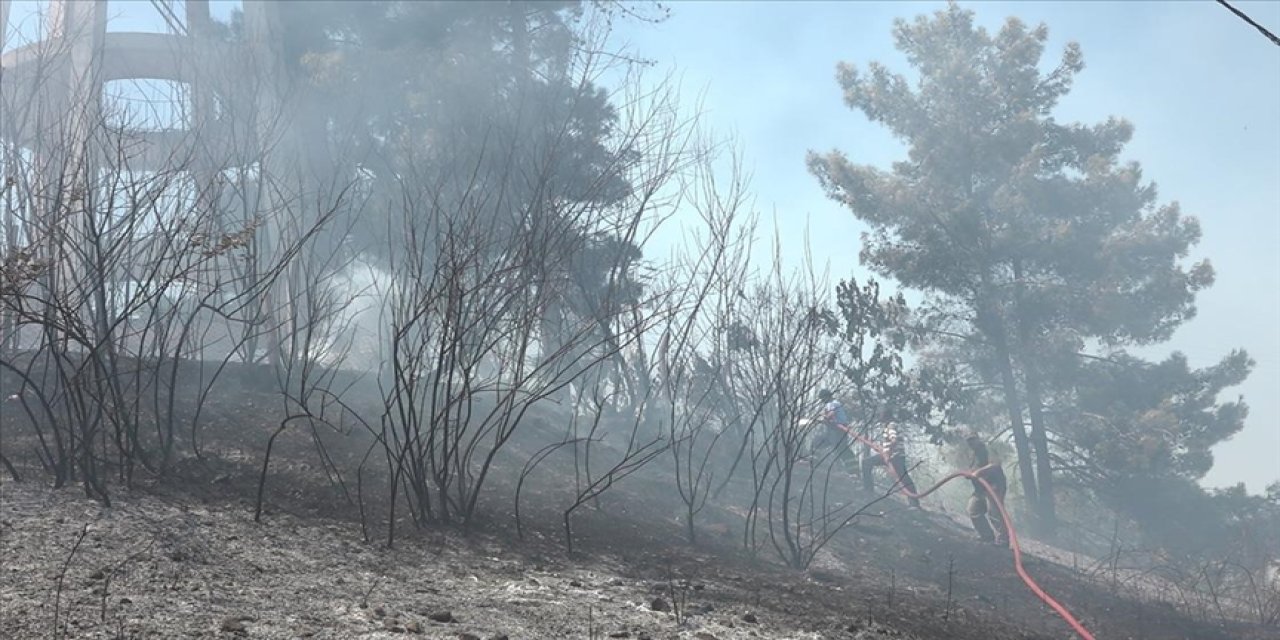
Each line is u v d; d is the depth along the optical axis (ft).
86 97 35.40
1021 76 97.55
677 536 32.12
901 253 93.81
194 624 16.98
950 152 94.53
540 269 32.73
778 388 35.55
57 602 16.53
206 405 33.09
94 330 27.71
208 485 27.27
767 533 35.53
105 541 21.63
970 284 92.53
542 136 44.91
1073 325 93.09
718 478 41.47
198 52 38.86
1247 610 40.57
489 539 27.43
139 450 27.07
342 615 18.86
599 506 33.09
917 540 40.52
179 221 29.99
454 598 21.53
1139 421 89.97
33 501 23.81
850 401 52.90
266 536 24.08
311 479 29.09
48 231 26.84
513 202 41.52
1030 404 91.45
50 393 31.14
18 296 24.23
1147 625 33.60
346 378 38.63
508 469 34.60
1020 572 31.30
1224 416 92.73
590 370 44.39
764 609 24.82
